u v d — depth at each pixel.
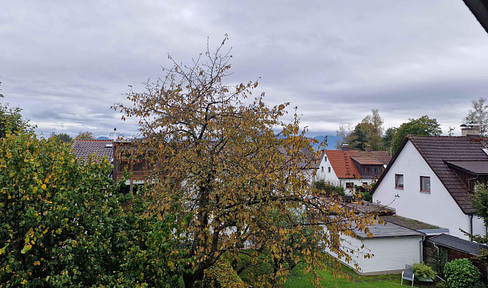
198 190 7.11
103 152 22.61
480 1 1.22
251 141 7.29
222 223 7.20
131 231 6.27
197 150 7.21
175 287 7.77
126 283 5.57
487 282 11.93
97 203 5.88
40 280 5.12
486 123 39.88
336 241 5.98
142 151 7.51
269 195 6.06
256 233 6.51
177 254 6.38
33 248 5.34
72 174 5.81
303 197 6.19
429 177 18.34
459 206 16.11
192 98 7.76
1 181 5.29
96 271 5.65
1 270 4.74
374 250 14.45
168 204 6.00
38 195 5.16
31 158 5.35
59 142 6.70
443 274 13.40
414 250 14.88
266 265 9.65
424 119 44.84
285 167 6.11
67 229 5.41
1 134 12.81
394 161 21.20
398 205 20.81
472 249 12.88
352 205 6.29
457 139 20.34
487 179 16.72
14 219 5.42
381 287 12.34
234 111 7.69
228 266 9.25
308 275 12.49
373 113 62.62
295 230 6.04
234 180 5.96
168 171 7.22
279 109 7.10
